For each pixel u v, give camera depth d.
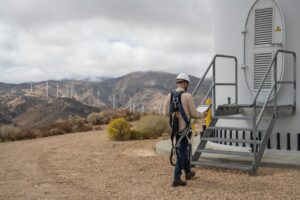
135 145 11.30
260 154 6.72
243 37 8.38
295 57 7.68
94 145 11.52
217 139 7.13
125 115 25.34
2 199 5.48
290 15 7.85
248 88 8.29
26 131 15.84
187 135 5.95
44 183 6.43
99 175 6.97
